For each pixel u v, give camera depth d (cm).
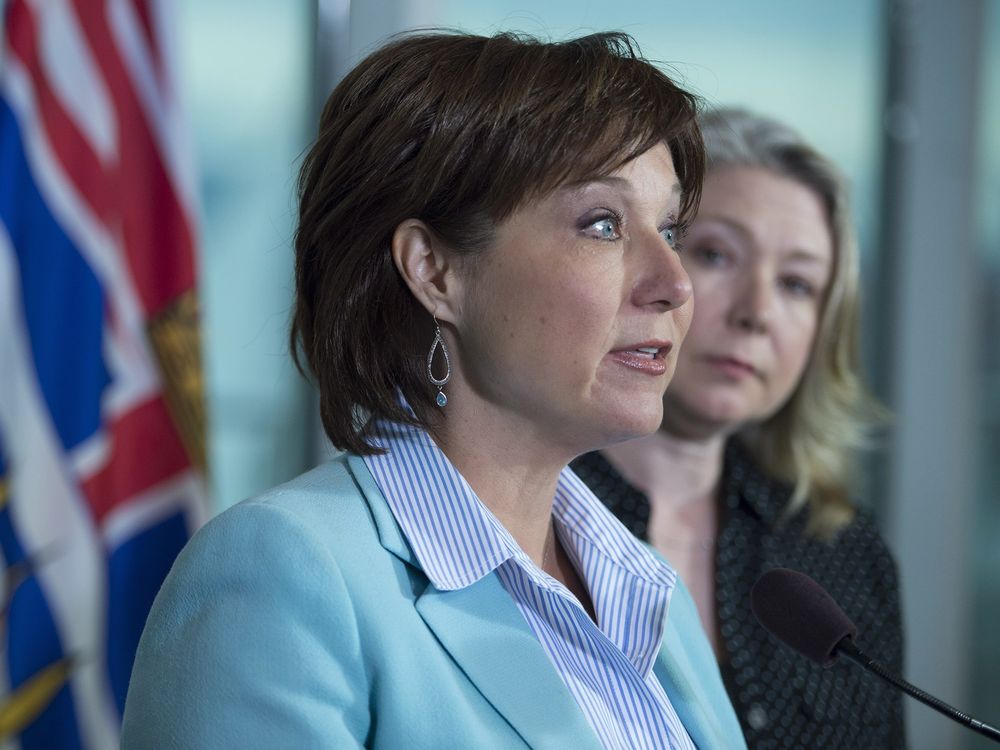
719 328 270
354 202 165
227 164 472
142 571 372
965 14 550
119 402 371
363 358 168
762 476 286
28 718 354
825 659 182
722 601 265
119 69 375
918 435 560
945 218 556
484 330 163
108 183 370
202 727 138
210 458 386
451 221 162
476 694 152
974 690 570
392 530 160
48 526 358
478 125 159
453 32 188
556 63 163
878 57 548
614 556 186
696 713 183
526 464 170
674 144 174
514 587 167
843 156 547
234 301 475
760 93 533
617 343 161
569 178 158
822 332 287
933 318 558
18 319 356
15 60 361
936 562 563
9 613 355
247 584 145
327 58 482
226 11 470
